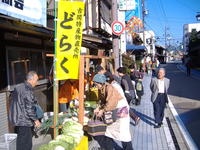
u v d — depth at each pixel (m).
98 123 4.43
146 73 29.39
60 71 4.66
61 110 6.62
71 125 4.53
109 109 4.19
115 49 9.41
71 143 4.05
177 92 14.73
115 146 5.46
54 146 3.81
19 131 3.99
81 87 4.89
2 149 4.02
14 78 5.55
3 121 5.03
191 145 5.60
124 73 6.83
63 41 4.63
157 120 6.82
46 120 5.34
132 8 13.16
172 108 10.09
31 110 3.91
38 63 6.98
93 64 12.70
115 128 4.42
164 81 6.75
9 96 5.28
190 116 8.59
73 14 4.60
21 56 5.94
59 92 6.70
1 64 5.05
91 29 12.47
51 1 8.19
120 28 9.16
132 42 31.23
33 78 4.02
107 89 4.30
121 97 4.33
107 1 15.43
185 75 27.53
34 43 6.70
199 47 34.84
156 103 6.82
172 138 6.15
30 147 4.04
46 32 5.69
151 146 5.53
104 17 14.39
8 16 4.20
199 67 36.28
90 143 5.52
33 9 5.17
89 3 12.51
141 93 10.30
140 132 6.60
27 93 3.91
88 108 5.68
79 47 4.64
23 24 4.83
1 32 5.06
